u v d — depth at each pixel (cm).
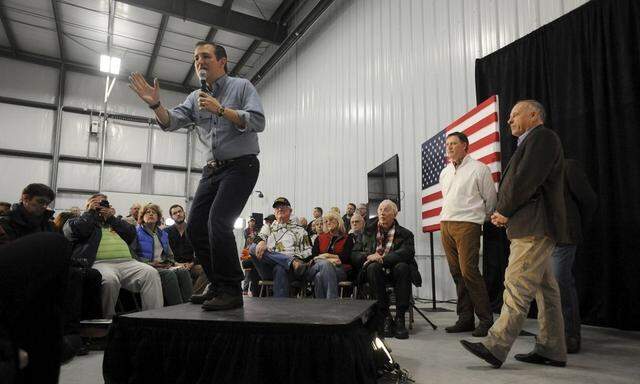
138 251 381
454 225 289
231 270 179
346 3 733
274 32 894
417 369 192
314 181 799
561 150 195
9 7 873
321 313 164
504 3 430
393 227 318
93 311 281
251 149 187
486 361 196
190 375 144
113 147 1135
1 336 61
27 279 65
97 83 1135
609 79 317
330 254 331
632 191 298
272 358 138
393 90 600
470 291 279
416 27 563
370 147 641
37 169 1040
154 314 161
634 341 255
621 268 301
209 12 826
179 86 1239
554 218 188
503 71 412
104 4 859
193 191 1216
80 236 296
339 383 132
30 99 1052
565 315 230
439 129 514
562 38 355
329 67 774
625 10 312
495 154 324
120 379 150
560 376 178
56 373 69
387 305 284
